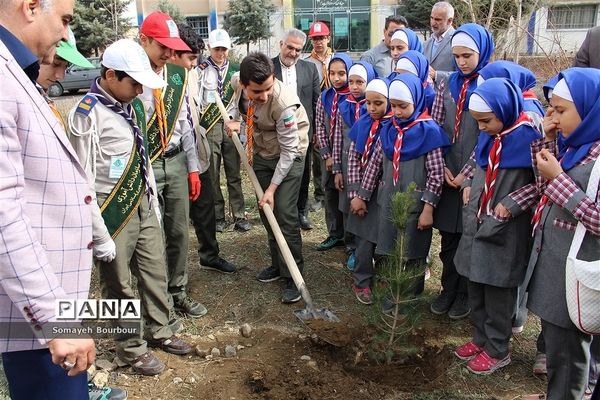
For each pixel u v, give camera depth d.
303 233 5.45
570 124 2.31
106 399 2.80
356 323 3.67
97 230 2.52
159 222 3.17
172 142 3.47
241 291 4.21
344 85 4.46
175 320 3.63
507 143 2.85
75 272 1.85
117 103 2.79
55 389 1.90
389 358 3.15
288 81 5.33
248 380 3.06
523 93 3.23
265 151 3.86
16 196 1.57
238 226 5.51
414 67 3.87
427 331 3.58
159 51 3.17
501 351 3.08
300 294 3.94
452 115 3.69
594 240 2.27
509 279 2.92
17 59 1.68
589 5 20.06
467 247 3.09
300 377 3.05
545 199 2.55
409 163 3.47
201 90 5.10
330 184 4.84
